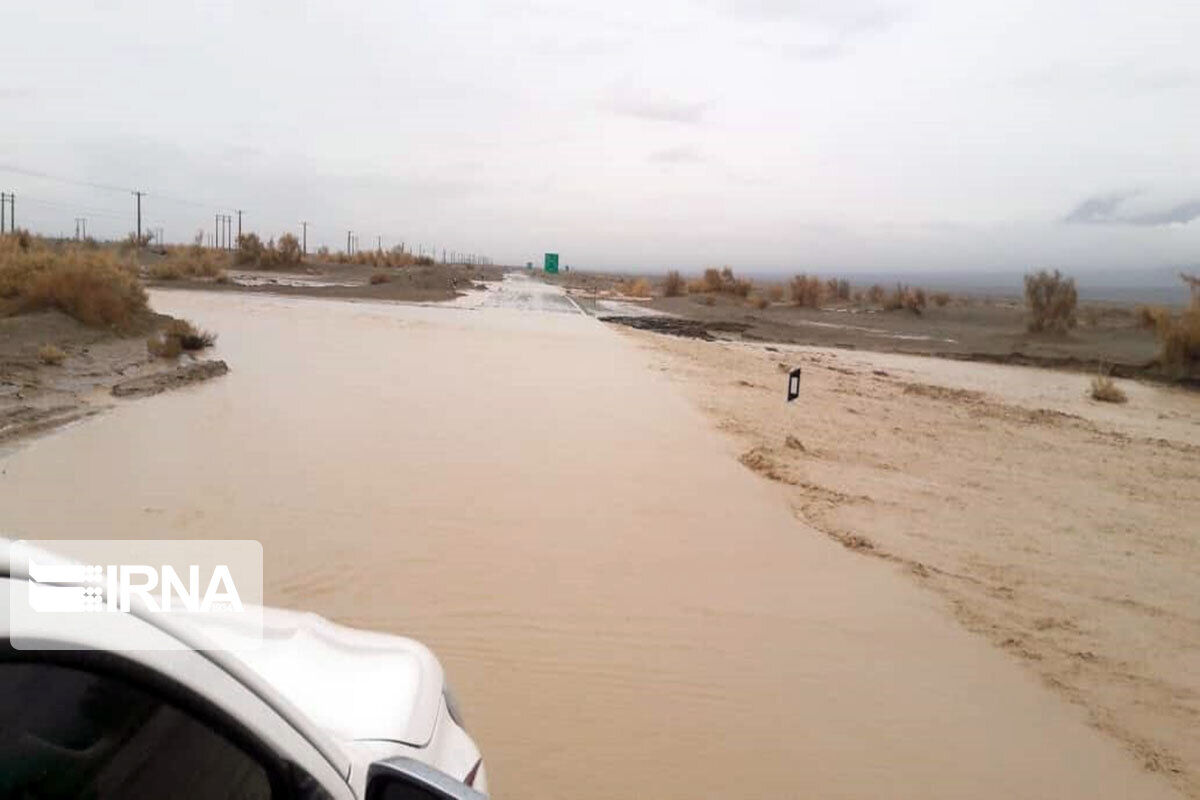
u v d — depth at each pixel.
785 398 21.98
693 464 13.65
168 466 11.61
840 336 48.31
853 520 11.34
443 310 48.81
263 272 83.56
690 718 6.14
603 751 5.65
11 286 26.53
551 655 6.92
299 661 3.28
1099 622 8.47
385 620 7.34
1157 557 10.74
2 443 12.41
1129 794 5.57
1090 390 29.77
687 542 9.89
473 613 7.60
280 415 15.51
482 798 2.39
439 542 9.29
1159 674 7.36
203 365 19.95
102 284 27.08
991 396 26.50
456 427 15.26
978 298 119.88
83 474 11.05
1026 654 7.61
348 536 9.23
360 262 130.12
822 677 6.91
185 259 67.50
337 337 29.95
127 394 16.56
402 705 3.16
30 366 18.50
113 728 1.95
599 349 31.41
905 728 6.23
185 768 2.07
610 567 8.95
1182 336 35.16
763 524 10.80
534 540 9.55
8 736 1.77
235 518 9.61
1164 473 16.12
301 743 2.34
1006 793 5.50
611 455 13.80
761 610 8.14
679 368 27.05
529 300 68.25
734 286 91.88
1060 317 49.50
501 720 5.94
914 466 15.15
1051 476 15.27
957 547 10.58
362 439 13.88
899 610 8.38
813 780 5.50
